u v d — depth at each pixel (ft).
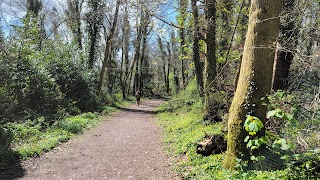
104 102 74.69
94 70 77.82
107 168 21.88
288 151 15.44
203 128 30.81
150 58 165.89
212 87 32.83
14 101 39.17
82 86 60.85
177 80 139.44
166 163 22.89
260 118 17.07
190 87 52.49
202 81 42.11
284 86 25.53
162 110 65.98
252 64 17.20
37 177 19.47
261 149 16.96
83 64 66.33
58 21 89.92
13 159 22.49
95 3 77.20
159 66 184.44
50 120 39.32
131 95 137.49
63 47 61.52
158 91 167.73
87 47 79.56
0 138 25.48
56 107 46.47
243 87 17.56
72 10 81.35
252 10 17.61
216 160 20.33
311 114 15.37
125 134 36.58
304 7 18.89
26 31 45.52
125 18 77.46
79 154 25.90
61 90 55.01
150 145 29.99
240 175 15.35
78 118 44.80
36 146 26.21
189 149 24.32
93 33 79.77
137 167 22.12
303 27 19.56
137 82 120.47
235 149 17.67
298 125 15.33
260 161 15.52
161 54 158.71
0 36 44.52
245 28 37.68
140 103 101.65
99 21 79.30
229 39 39.01
